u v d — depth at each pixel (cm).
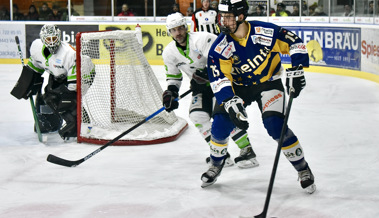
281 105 362
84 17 1348
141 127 559
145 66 568
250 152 439
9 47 1323
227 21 344
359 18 1142
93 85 558
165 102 432
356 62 1059
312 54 1187
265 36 350
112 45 555
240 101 349
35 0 1349
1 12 1359
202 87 435
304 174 365
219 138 376
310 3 1255
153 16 1337
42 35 519
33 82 548
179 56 436
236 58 359
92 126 544
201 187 388
